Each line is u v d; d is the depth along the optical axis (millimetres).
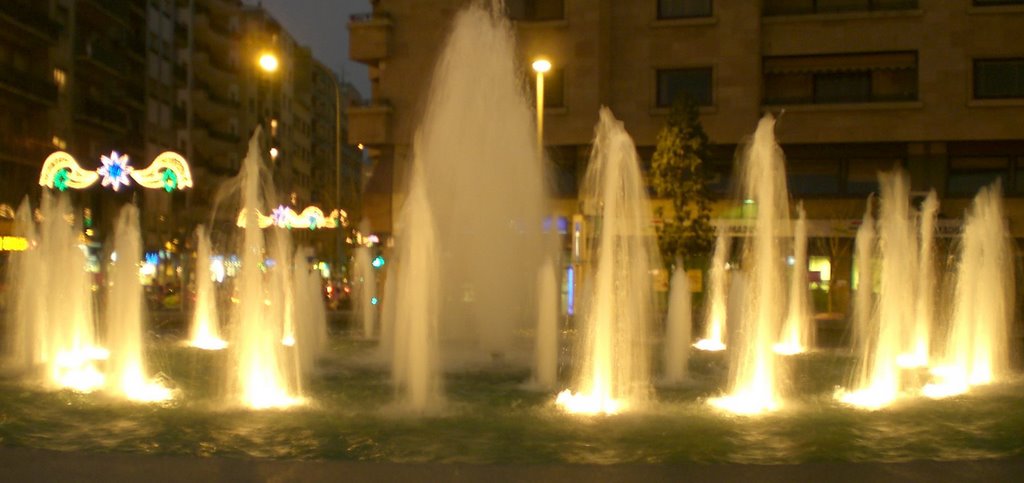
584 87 43156
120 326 17266
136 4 63125
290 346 22469
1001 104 41219
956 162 42562
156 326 32625
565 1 43469
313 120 112438
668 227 38969
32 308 21000
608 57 43344
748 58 42688
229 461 8852
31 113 50719
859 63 42812
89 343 21688
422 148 24391
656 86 43531
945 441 11164
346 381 16516
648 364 19859
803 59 43250
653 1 43500
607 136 16203
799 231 40031
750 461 9742
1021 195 41688
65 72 53781
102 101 58844
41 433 11281
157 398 14211
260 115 89625
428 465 8734
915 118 41844
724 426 12000
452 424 11977
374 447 10430
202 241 27859
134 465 8672
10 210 47688
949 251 40062
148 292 45875
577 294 31938
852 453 10320
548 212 32500
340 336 28125
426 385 15141
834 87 43344
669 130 39281
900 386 16734
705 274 40125
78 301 21578
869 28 42375
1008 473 8453
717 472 8484
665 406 13734
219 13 82750
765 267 16297
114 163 37250
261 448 10359
